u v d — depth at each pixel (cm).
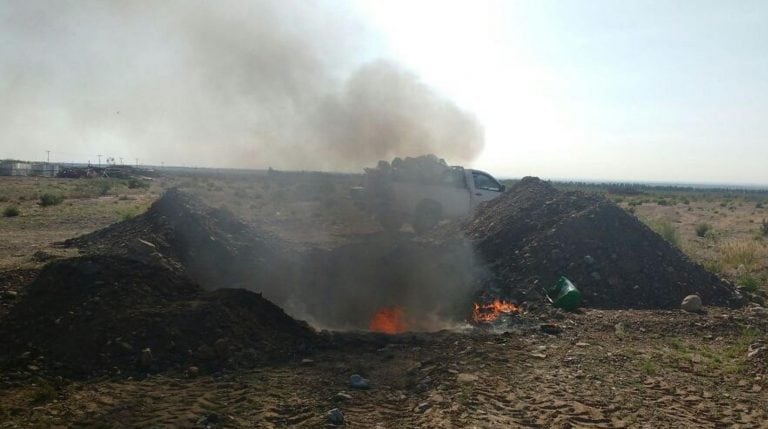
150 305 618
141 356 532
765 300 948
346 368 552
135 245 870
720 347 659
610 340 674
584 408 463
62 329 563
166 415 424
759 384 537
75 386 481
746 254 1372
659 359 602
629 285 903
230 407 445
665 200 4944
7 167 6019
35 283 646
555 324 737
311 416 437
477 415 443
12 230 1566
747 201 5816
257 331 611
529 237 1066
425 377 530
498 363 574
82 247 1006
